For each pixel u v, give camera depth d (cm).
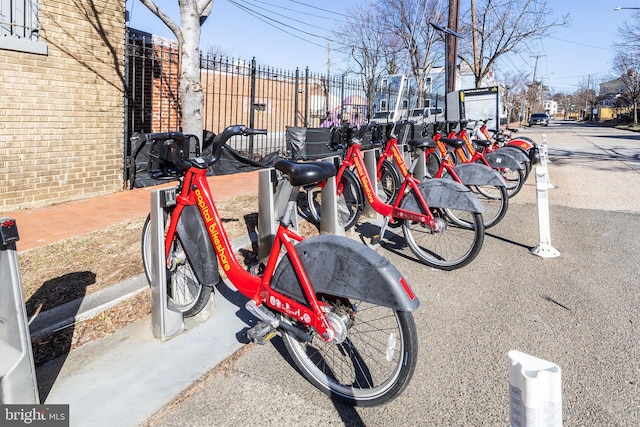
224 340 295
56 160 625
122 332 301
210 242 280
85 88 650
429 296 375
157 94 1019
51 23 604
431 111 1873
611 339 302
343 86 1347
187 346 287
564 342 299
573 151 1617
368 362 267
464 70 2864
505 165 668
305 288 233
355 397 233
